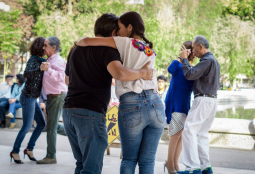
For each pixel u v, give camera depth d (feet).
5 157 16.19
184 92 13.12
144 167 7.98
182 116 13.07
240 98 73.72
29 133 26.53
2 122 29.73
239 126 21.79
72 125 7.79
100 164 7.66
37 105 15.38
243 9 78.64
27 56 84.89
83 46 7.75
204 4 72.69
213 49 74.43
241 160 17.35
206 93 12.68
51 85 14.48
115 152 19.57
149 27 69.00
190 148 12.42
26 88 14.66
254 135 21.33
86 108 7.44
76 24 73.56
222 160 17.33
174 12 72.23
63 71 14.64
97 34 8.27
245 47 75.72
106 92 7.69
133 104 7.65
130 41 7.73
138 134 7.73
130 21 8.14
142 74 7.57
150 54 7.97
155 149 8.13
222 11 78.28
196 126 12.64
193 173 12.28
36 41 14.98
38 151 18.43
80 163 8.34
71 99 7.67
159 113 7.89
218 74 12.84
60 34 72.38
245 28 75.61
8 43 72.79
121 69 7.22
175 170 13.67
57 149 20.06
